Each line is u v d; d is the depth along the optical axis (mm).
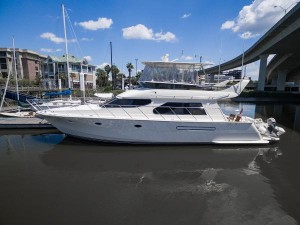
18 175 8008
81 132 10977
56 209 5918
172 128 10531
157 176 8070
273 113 25547
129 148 10625
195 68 11438
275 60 51375
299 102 39062
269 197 6668
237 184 7520
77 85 50812
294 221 5559
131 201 6379
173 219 5586
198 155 10000
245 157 9914
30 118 15961
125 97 10633
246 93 44312
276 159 9758
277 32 29547
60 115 10508
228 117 11547
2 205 6082
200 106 10844
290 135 14172
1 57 58500
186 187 7273
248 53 47250
